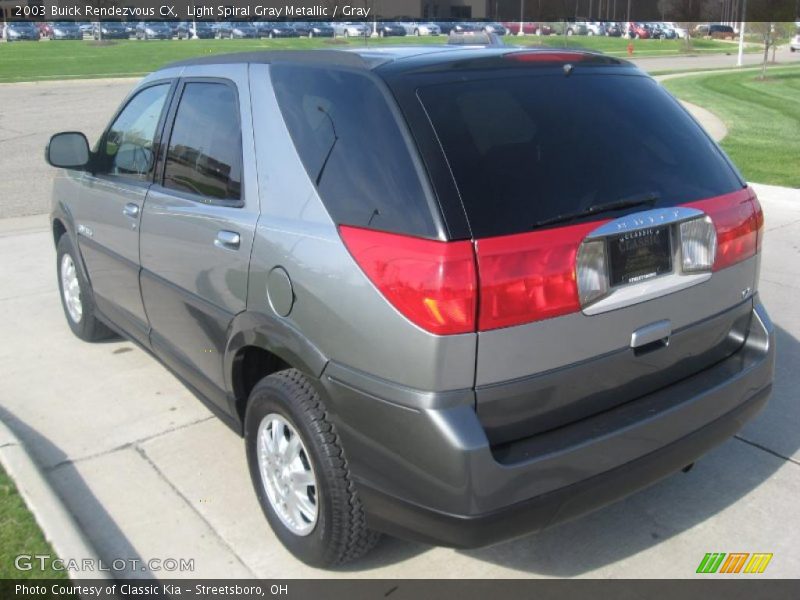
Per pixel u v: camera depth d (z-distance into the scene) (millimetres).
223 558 3209
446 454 2436
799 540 3279
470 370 2457
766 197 9461
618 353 2760
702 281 2973
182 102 3867
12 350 5434
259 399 3109
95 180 4660
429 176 2518
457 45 3355
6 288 6785
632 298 2736
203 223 3426
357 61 2908
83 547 3090
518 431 2594
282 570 3131
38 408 4559
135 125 4312
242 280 3156
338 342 2688
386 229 2562
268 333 3000
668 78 26031
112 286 4641
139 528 3402
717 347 3189
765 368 3225
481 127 2689
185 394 4715
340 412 2715
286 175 3008
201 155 3582
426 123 2629
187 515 3496
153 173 4020
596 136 2893
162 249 3832
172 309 3854
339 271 2662
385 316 2520
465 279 2404
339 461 2805
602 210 2684
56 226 5609
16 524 3234
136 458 3982
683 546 3250
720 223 3010
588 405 2740
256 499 3568
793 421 4242
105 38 56031
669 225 2834
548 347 2572
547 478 2537
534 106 2865
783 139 14125
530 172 2646
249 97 3312
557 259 2539
